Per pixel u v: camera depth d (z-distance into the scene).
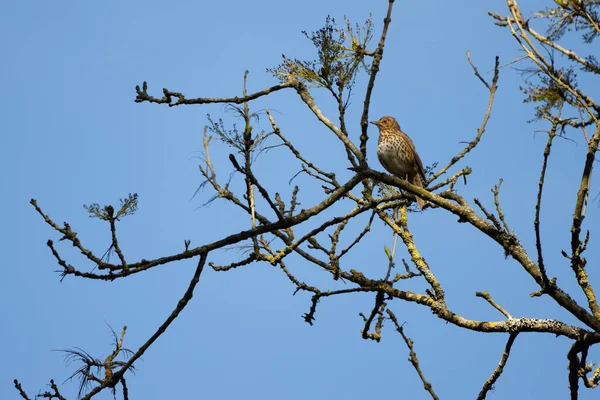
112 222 10.02
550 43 8.38
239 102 12.05
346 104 11.62
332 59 11.33
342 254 11.70
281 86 12.41
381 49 11.02
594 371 10.25
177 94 11.82
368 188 11.92
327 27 11.33
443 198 11.54
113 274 10.12
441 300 10.92
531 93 8.56
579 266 9.66
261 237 12.23
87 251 10.05
